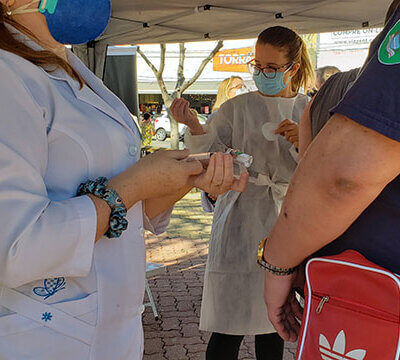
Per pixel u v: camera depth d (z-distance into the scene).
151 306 4.14
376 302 0.96
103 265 1.17
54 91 1.08
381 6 4.27
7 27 1.08
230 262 2.56
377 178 0.93
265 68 2.50
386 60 0.92
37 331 1.06
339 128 0.96
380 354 0.95
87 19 1.14
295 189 1.06
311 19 4.60
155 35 5.15
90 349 1.13
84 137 1.11
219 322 2.54
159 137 23.75
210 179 1.23
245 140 2.58
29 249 0.93
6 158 0.94
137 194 1.13
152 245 6.66
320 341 1.03
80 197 1.06
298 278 1.28
